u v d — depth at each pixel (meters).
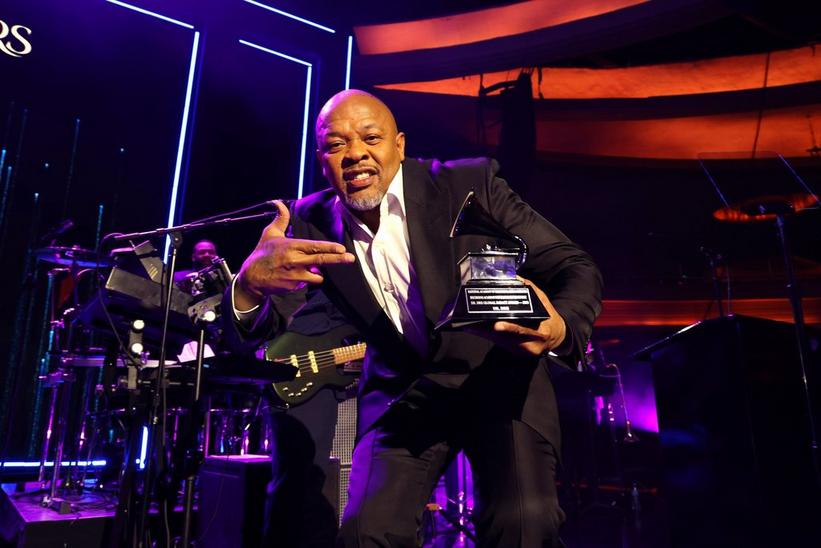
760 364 2.47
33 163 4.93
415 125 8.07
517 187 6.46
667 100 8.07
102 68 5.20
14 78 4.88
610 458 7.46
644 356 3.05
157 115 5.33
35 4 5.01
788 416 2.47
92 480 4.37
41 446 4.78
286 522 2.62
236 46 5.62
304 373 2.86
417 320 1.45
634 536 4.31
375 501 1.28
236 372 2.16
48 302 4.96
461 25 6.61
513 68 6.61
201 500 3.18
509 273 1.11
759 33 7.15
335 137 1.41
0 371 4.75
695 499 2.57
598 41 6.14
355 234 1.50
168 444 3.15
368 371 1.53
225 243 5.21
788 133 8.78
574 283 1.27
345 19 6.16
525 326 1.06
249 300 1.38
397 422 1.39
